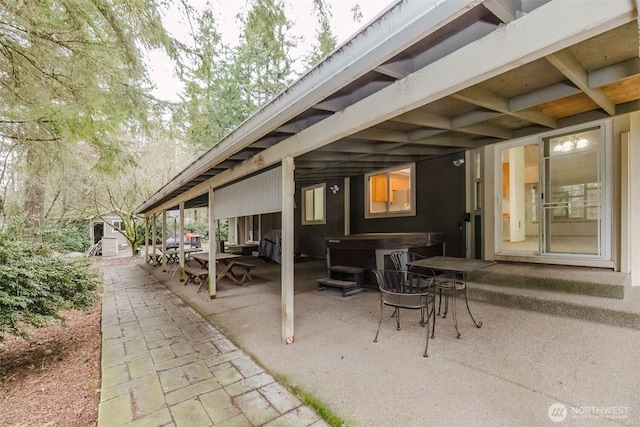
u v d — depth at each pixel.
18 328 2.99
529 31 1.27
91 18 3.73
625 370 2.17
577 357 2.38
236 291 5.47
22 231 4.81
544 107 3.57
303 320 3.66
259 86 13.86
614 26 1.10
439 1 1.16
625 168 3.58
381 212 7.11
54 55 3.80
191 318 4.04
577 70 2.41
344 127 2.28
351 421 1.80
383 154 4.97
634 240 3.56
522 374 2.20
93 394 2.37
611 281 3.23
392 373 2.32
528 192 7.39
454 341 2.83
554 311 3.31
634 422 1.67
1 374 2.83
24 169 5.53
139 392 2.22
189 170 4.33
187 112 5.92
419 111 3.33
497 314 3.47
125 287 6.32
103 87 4.45
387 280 3.14
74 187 11.02
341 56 1.62
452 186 5.55
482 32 1.47
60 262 3.51
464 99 2.76
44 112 4.28
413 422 1.76
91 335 3.74
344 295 4.75
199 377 2.42
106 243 13.56
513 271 4.03
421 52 1.73
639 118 3.50
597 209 3.84
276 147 3.17
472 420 1.75
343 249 5.50
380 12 1.37
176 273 8.06
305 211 9.84
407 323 3.41
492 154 4.86
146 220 10.88
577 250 4.04
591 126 3.84
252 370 2.52
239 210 4.61
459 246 5.43
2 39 3.53
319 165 5.31
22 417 2.11
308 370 2.43
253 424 1.83
